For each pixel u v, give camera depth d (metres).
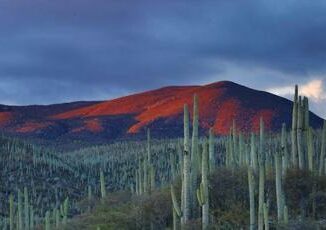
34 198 146.50
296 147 57.88
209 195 55.09
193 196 53.84
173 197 52.09
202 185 50.25
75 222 67.50
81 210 91.62
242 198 54.88
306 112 57.69
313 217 52.22
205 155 50.44
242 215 51.91
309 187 54.22
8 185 152.75
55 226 74.25
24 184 156.62
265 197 54.41
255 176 55.28
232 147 66.81
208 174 56.19
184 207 52.91
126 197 71.44
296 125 57.75
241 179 55.72
